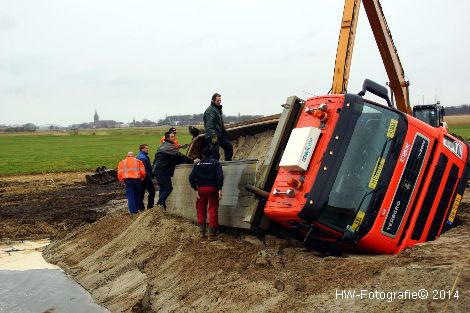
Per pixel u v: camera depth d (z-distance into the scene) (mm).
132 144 64500
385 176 8055
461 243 7430
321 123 8125
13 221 17609
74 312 9023
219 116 11328
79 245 13625
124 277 10297
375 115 8219
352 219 7801
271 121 12203
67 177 31547
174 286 8844
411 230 8328
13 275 11539
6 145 65562
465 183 9836
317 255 8281
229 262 8586
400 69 12648
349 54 10625
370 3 11523
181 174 12461
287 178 8164
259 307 6887
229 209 10039
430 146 8695
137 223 12555
